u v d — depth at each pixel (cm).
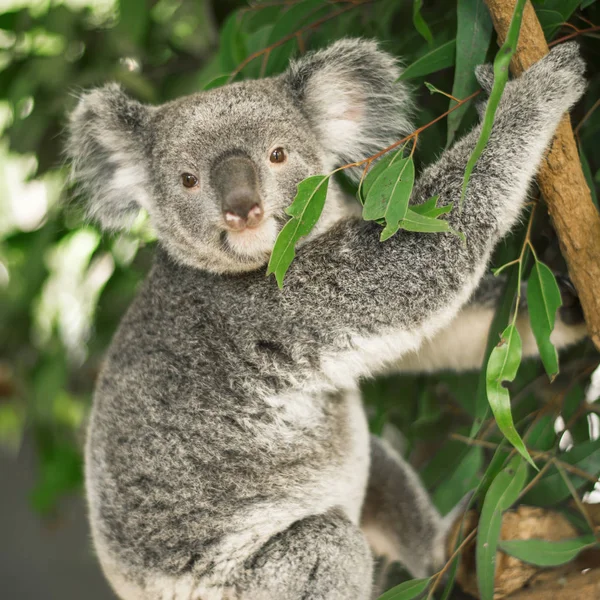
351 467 477
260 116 453
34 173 688
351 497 475
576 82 400
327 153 495
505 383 502
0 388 820
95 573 1038
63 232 685
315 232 468
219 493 449
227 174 435
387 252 437
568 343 464
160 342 471
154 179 476
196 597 446
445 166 427
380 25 509
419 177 436
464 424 574
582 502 437
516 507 444
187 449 454
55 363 732
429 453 616
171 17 711
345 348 443
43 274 707
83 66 690
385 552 542
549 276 396
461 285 425
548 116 400
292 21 503
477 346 504
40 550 1044
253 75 537
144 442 459
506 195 412
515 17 338
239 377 455
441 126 497
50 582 1034
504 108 414
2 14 689
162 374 465
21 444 1012
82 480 791
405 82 474
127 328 489
